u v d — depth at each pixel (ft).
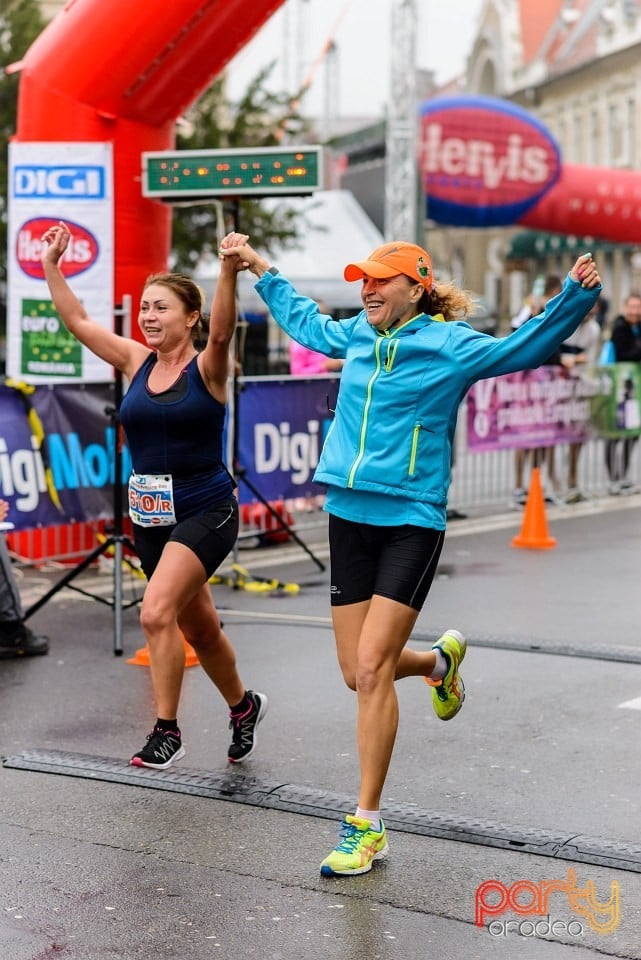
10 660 47.44
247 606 56.44
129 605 49.88
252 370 138.51
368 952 24.72
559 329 27.76
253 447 64.95
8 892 27.37
